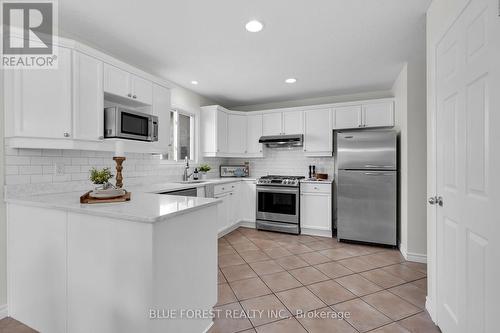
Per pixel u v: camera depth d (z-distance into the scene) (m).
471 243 1.30
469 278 1.32
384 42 2.48
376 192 3.46
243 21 2.11
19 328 1.74
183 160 3.94
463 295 1.38
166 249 1.34
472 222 1.29
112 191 1.71
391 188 3.38
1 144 1.84
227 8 1.93
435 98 1.77
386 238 3.41
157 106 2.85
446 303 1.61
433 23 1.82
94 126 2.17
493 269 1.11
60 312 1.56
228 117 4.55
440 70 1.69
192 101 4.15
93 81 2.16
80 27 2.19
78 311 1.48
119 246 1.33
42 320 1.66
